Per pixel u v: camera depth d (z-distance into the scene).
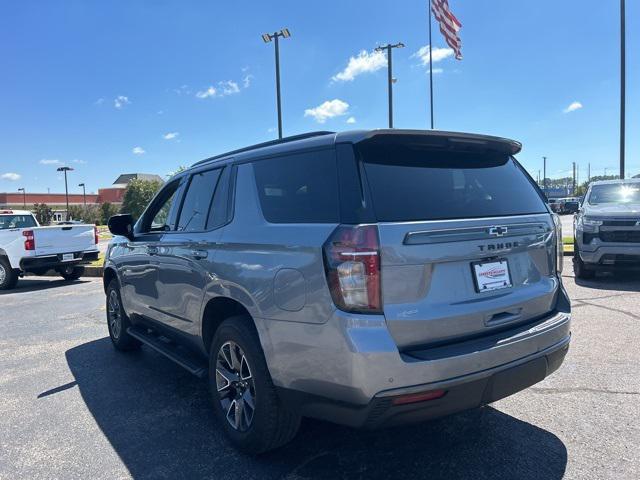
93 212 78.06
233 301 3.48
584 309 6.79
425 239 2.69
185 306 4.05
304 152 3.12
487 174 3.34
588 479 2.89
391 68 23.19
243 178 3.59
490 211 3.12
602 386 4.19
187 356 4.32
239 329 3.26
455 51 21.12
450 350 2.67
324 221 2.82
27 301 10.06
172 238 4.27
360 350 2.51
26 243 11.70
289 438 3.22
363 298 2.55
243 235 3.32
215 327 3.90
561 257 3.60
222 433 3.71
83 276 14.33
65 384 4.88
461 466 3.08
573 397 4.00
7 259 11.89
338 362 2.60
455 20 21.12
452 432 3.52
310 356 2.75
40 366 5.50
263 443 3.18
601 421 3.59
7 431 3.86
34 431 3.84
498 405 3.92
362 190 2.72
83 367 5.41
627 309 6.71
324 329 2.66
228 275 3.35
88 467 3.27
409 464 3.13
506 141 3.37
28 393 4.67
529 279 3.22
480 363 2.70
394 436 3.50
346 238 2.60
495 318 2.95
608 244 8.34
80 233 12.77
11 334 7.08
